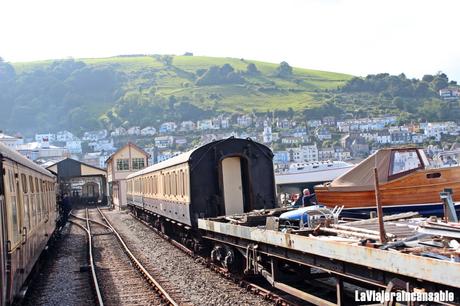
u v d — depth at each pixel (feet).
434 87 556.10
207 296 36.55
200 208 51.62
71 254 65.77
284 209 45.65
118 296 39.22
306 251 26.61
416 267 18.79
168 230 73.56
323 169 112.68
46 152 338.75
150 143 510.99
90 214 152.97
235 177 52.60
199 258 51.78
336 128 463.83
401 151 48.88
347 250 22.93
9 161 31.32
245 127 506.89
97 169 220.43
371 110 502.79
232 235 38.73
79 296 40.73
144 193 96.63
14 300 31.83
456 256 18.86
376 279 22.22
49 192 63.00
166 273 46.91
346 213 49.26
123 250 65.77
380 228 22.56
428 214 46.26
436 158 113.29
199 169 51.85
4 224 27.81
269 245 32.99
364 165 49.47
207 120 524.52
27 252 37.24
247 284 37.78
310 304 31.24
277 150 411.75
